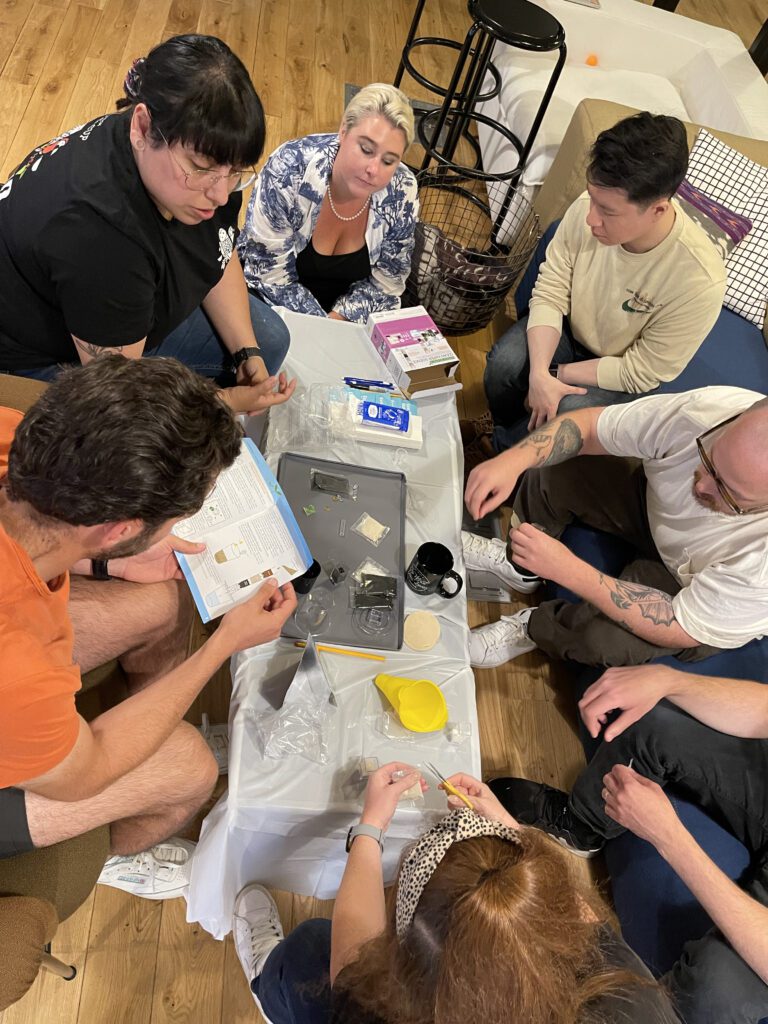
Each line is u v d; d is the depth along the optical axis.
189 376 0.93
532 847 0.85
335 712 1.37
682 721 1.62
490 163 3.26
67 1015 1.48
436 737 1.40
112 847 1.40
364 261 2.32
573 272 2.21
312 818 1.29
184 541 1.39
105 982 1.52
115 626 1.41
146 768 1.30
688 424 1.72
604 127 2.56
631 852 1.70
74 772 1.03
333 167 2.04
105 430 0.84
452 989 0.75
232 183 1.32
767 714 1.57
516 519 2.21
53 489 0.85
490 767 2.01
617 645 1.87
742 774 1.57
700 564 1.75
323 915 1.71
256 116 1.20
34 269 1.37
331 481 1.64
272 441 1.69
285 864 1.47
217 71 1.14
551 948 0.77
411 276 2.62
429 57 3.80
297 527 1.46
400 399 1.84
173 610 1.46
